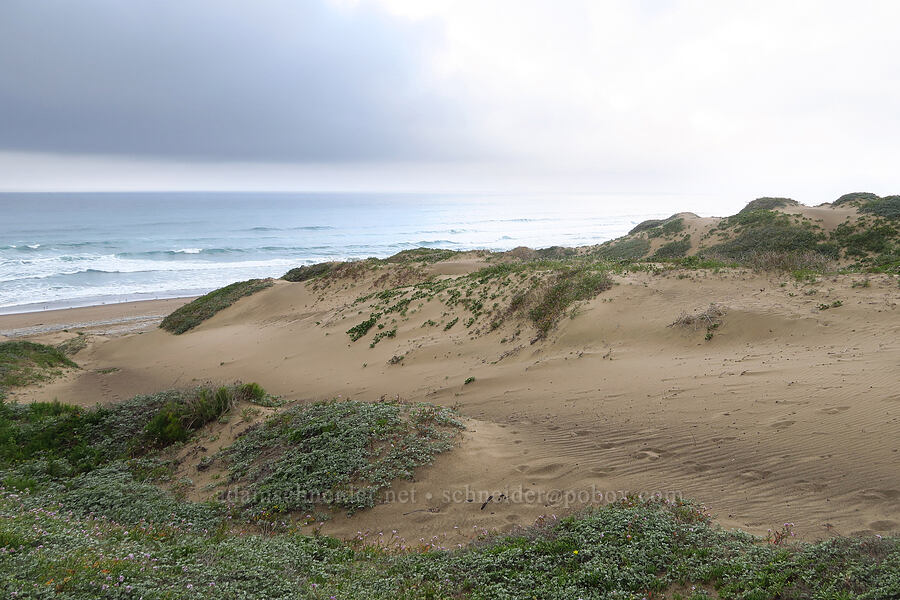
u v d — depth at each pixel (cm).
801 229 3541
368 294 2952
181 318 3300
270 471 863
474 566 554
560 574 521
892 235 3056
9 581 409
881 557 463
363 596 488
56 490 883
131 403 1341
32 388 1845
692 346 1284
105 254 6506
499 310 1892
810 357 1059
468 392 1341
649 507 648
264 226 10912
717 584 478
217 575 502
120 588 434
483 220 13375
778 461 730
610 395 1098
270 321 2956
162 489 880
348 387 1617
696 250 3931
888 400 821
